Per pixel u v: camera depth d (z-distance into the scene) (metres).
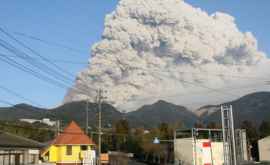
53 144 78.75
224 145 67.50
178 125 127.50
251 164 84.69
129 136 127.94
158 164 104.00
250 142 117.19
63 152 78.00
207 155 83.06
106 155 81.44
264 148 107.56
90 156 74.69
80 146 79.38
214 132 86.69
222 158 83.00
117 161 96.31
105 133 124.69
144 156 119.62
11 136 56.50
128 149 126.31
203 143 83.62
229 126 67.56
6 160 48.00
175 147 91.44
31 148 55.56
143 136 122.31
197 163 83.12
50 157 78.31
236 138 88.19
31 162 57.12
